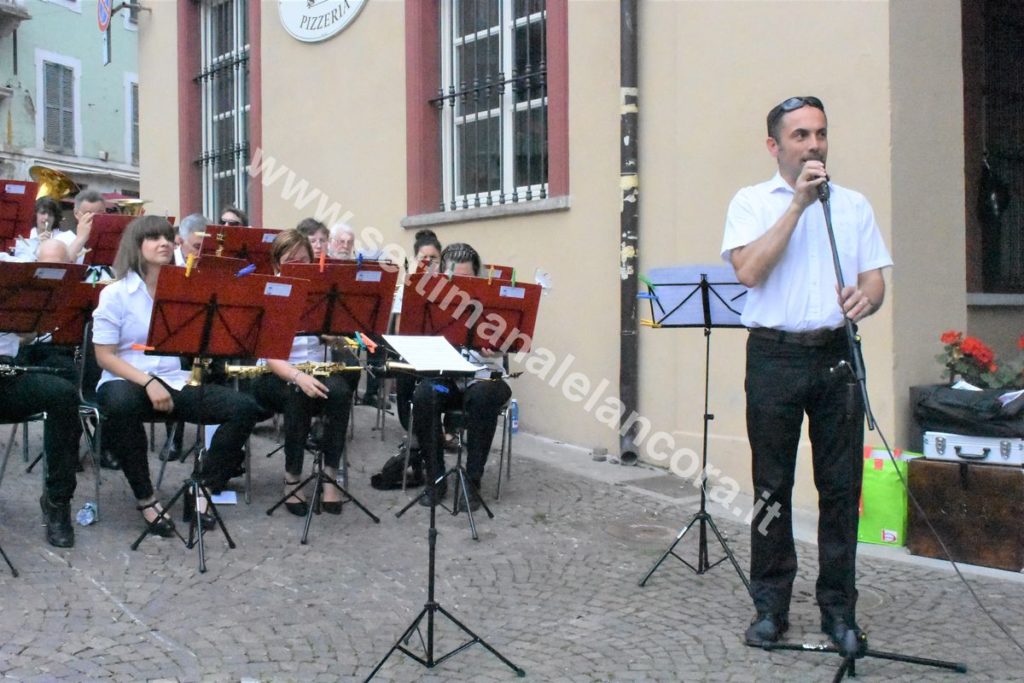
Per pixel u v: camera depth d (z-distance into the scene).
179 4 10.36
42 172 7.51
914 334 5.46
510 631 3.90
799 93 5.70
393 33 8.14
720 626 3.96
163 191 10.75
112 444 4.72
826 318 3.59
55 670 3.38
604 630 3.92
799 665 3.59
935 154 5.63
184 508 5.02
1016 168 6.98
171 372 4.99
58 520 4.57
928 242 5.58
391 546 4.85
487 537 5.04
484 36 7.72
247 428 4.84
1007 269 6.88
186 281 4.27
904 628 3.96
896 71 5.36
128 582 4.21
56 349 5.83
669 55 6.41
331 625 3.90
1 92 19.09
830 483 3.72
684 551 4.91
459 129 7.96
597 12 6.77
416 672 3.50
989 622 4.02
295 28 8.96
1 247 6.15
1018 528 4.62
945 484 4.82
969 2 6.62
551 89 7.06
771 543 3.78
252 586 4.27
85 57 21.05
